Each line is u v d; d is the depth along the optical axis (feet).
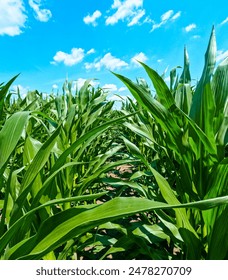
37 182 2.68
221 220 2.29
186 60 3.94
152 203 1.43
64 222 1.63
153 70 2.80
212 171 2.74
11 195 2.48
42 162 2.12
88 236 3.73
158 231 3.19
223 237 2.30
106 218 1.44
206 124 2.68
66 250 2.92
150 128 4.55
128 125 3.76
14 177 2.52
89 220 1.50
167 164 4.49
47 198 2.84
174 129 2.74
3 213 2.06
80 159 5.41
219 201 1.49
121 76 2.57
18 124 1.92
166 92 2.93
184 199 3.28
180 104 3.77
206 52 2.91
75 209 1.65
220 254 2.34
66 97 7.86
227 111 2.97
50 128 4.73
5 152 1.85
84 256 4.09
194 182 2.99
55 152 3.86
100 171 3.74
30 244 1.73
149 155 7.06
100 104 6.17
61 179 3.97
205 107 2.65
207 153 2.81
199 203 1.45
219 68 3.08
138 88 2.59
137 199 1.48
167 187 2.50
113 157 10.60
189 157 2.90
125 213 1.42
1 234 2.05
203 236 2.85
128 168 10.23
